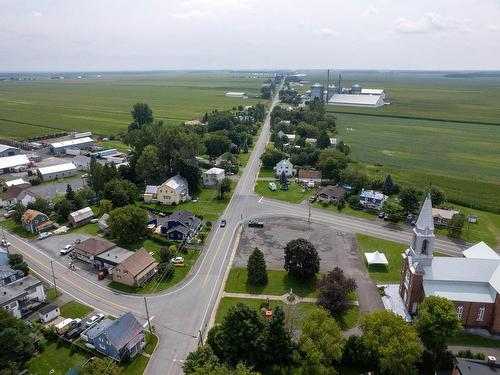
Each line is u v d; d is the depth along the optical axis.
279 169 172.75
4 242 110.75
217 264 100.81
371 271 97.81
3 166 179.12
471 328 77.44
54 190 156.88
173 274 96.25
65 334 74.88
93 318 78.50
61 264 101.25
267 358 66.88
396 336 62.31
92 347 71.50
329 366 63.00
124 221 109.69
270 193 153.00
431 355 67.06
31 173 174.88
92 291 89.81
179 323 78.88
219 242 112.56
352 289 83.94
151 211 135.62
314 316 66.56
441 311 65.75
